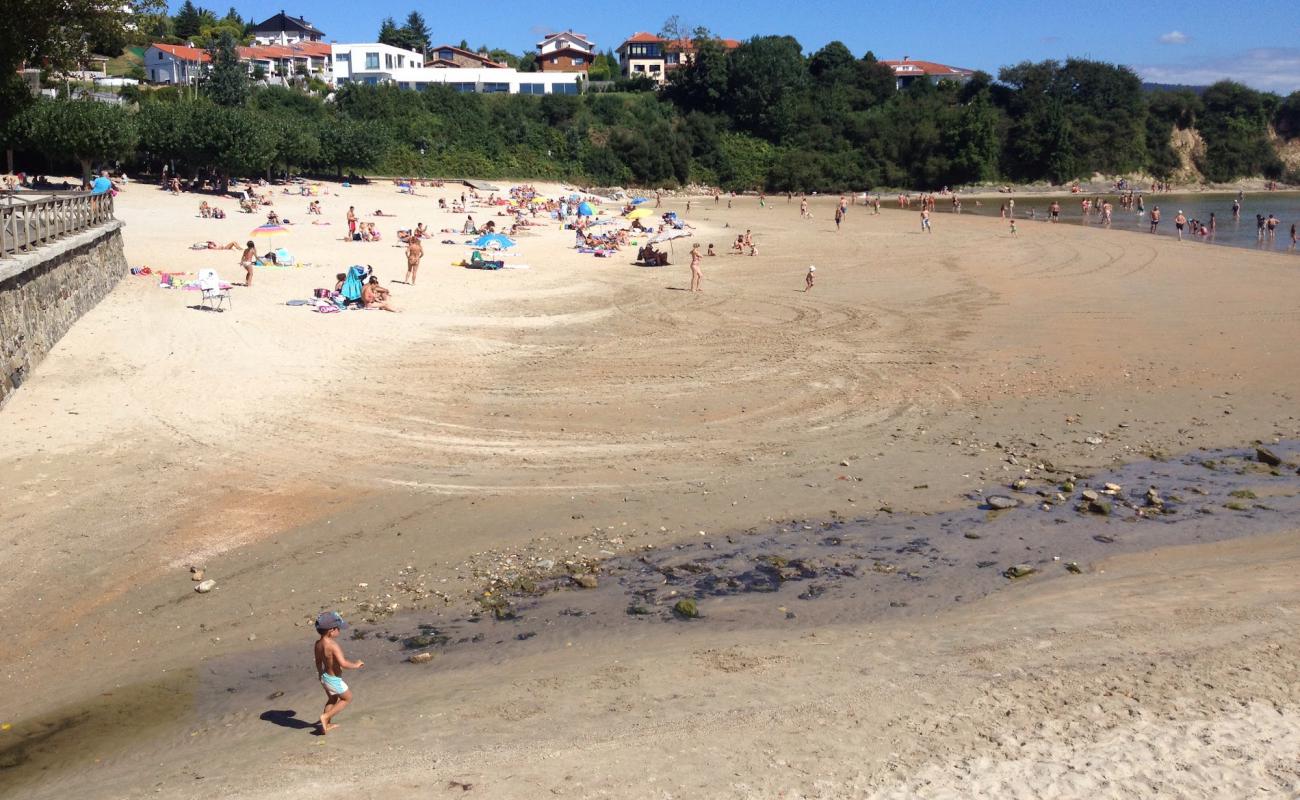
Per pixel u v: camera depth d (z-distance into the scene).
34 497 14.98
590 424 19.44
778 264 45.75
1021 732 8.32
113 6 28.41
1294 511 14.52
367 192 82.06
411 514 14.90
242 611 11.91
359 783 7.97
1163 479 16.20
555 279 39.38
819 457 17.55
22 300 20.45
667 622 11.35
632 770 7.95
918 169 126.81
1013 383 22.73
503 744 8.53
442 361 24.34
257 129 68.94
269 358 23.48
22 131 57.59
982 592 11.93
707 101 130.12
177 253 39.34
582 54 157.12
